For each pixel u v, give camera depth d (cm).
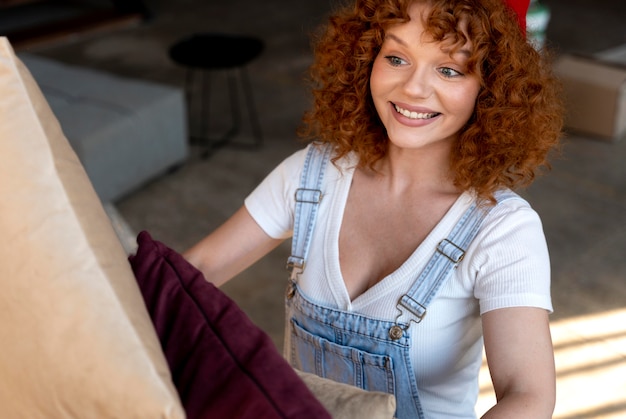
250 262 143
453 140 125
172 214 394
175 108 419
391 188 129
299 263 131
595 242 372
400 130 121
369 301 123
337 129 134
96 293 82
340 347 125
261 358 88
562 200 405
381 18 118
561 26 682
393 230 127
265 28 688
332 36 133
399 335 120
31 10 720
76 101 408
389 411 98
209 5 751
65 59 617
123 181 395
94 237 86
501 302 113
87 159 371
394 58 119
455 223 121
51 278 83
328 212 132
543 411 105
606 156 450
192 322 96
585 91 464
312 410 83
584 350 301
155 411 77
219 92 543
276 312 324
